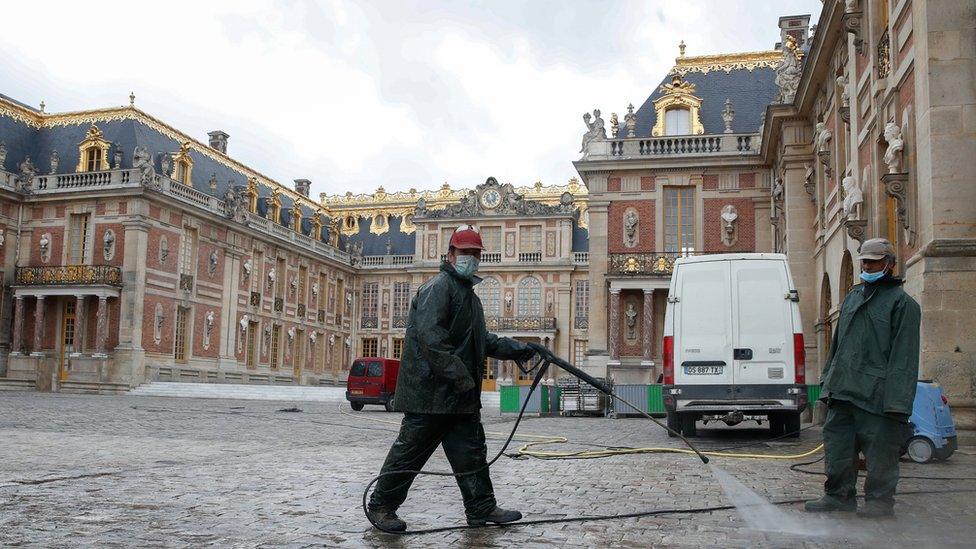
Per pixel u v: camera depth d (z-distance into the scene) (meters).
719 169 32.50
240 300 51.62
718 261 14.50
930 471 9.41
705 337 14.32
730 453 11.87
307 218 64.00
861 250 6.63
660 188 32.78
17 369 42.78
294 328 58.53
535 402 28.66
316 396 42.72
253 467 9.48
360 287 67.75
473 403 5.76
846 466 6.57
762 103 34.41
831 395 6.56
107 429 15.29
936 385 10.71
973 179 11.77
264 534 5.57
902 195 13.36
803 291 25.17
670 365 14.47
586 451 11.91
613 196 33.16
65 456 10.38
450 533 5.69
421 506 6.86
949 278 11.74
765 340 14.10
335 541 5.37
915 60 12.66
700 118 34.47
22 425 15.70
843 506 6.60
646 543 5.38
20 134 47.72
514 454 11.24
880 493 6.37
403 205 69.31
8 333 44.16
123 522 5.93
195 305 47.06
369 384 29.17
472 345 5.84
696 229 32.50
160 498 7.04
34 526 5.74
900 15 13.81
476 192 62.97
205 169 52.44
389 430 16.88
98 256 43.34
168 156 45.84
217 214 48.59
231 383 50.16
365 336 67.00
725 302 14.34
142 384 42.19
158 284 44.00
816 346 24.28
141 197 42.78
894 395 6.20
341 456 10.98
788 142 25.95
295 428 17.03
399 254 67.44
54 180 44.69
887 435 6.34
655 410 26.03
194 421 18.66
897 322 6.35
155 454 10.83
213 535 5.51
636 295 32.75
